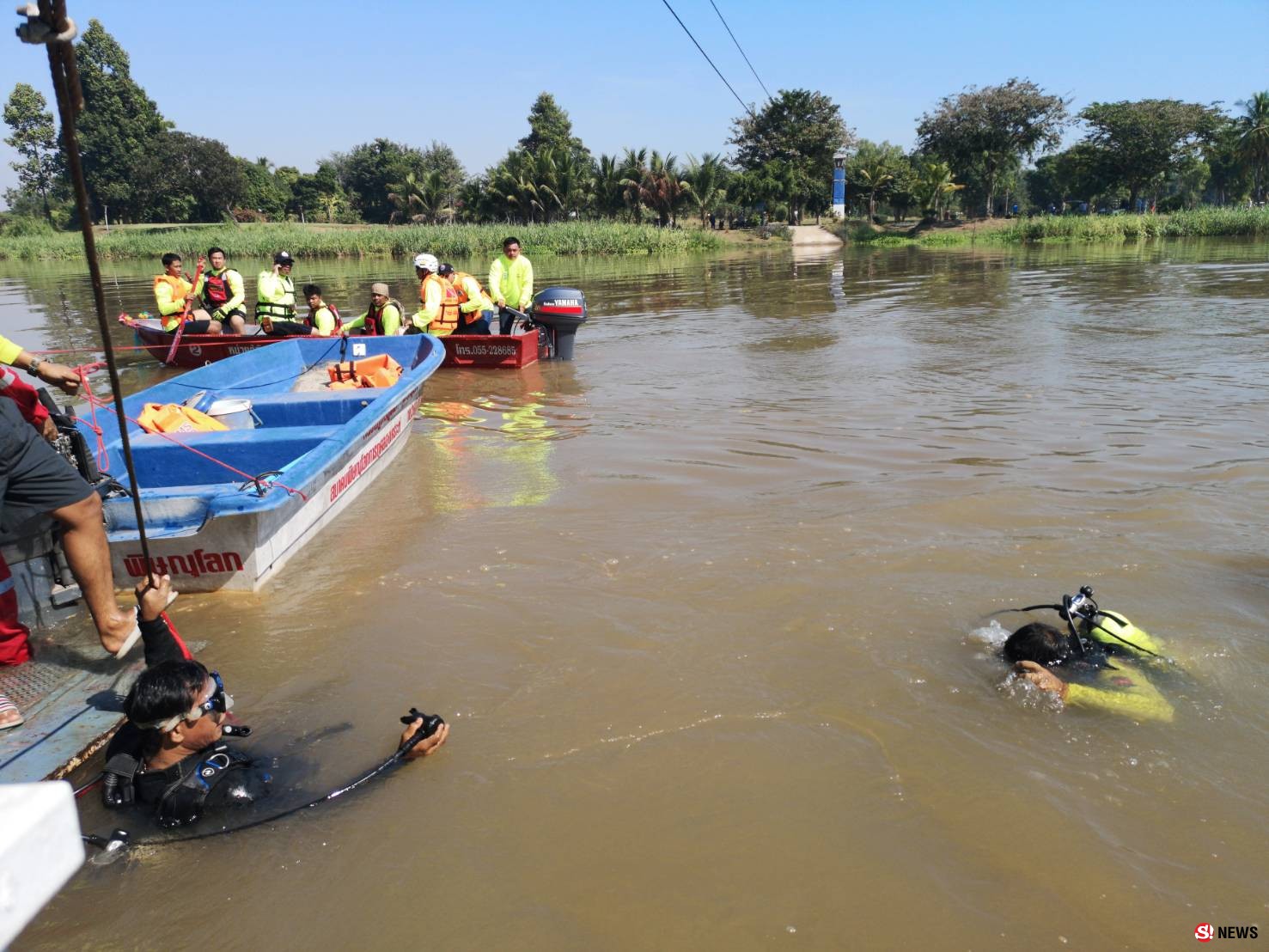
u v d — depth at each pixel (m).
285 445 6.06
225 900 2.76
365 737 3.55
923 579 4.75
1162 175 64.06
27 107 78.50
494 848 2.93
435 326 11.52
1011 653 3.90
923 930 2.57
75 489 3.72
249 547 4.84
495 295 12.77
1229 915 2.58
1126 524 5.40
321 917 2.68
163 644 3.52
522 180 57.09
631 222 59.00
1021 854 2.84
